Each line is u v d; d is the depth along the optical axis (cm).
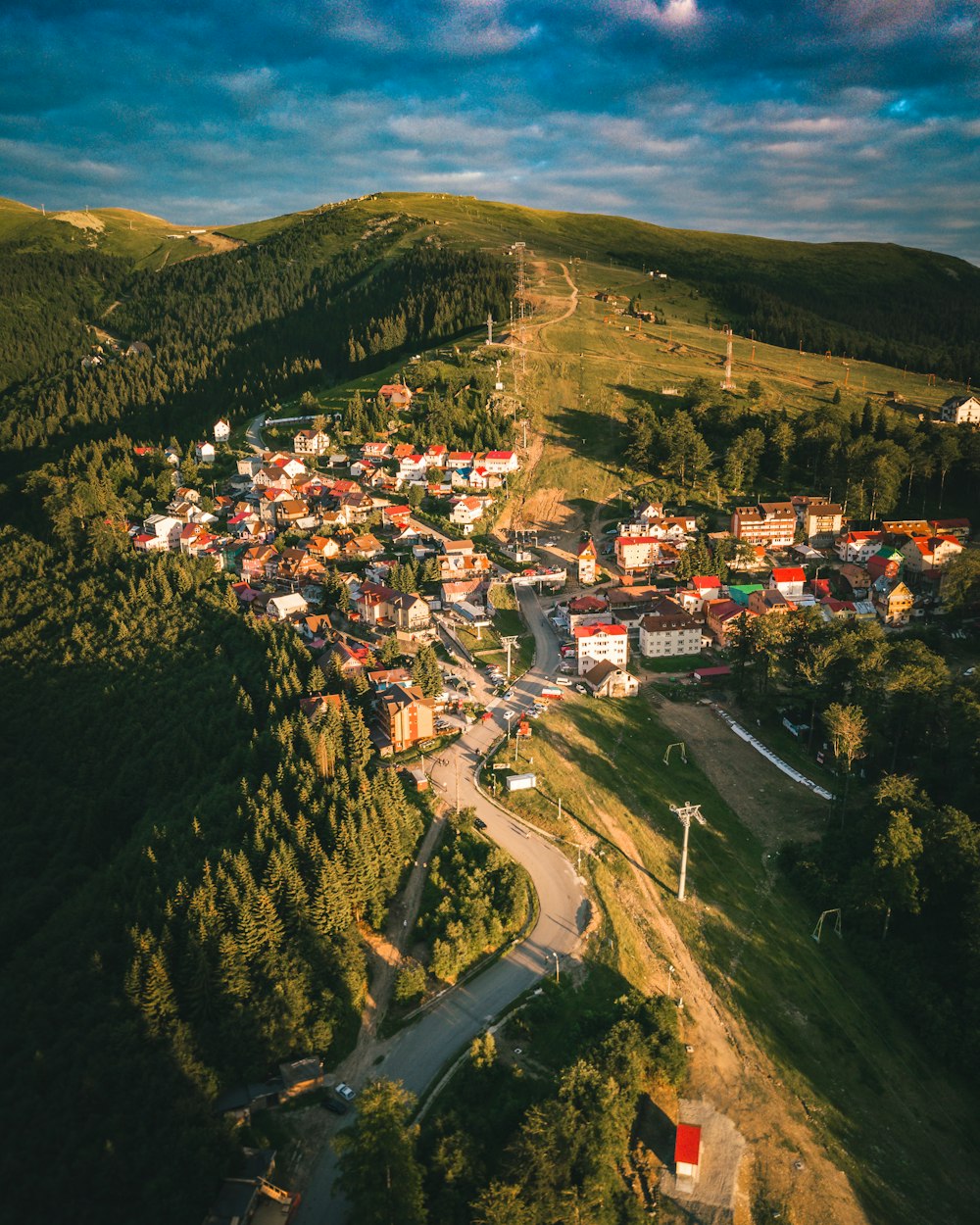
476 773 15175
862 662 16075
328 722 14638
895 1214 8731
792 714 17450
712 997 11000
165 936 10119
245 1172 8306
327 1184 8419
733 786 15500
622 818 14175
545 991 10619
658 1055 9650
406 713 15712
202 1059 9244
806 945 11975
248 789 12962
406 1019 10319
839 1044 10544
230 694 16400
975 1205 8938
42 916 12275
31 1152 8062
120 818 14525
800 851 13462
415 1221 7644
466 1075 9394
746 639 18425
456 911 11588
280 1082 9262
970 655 19500
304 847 11594
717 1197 8594
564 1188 8138
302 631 19725
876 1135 9519
